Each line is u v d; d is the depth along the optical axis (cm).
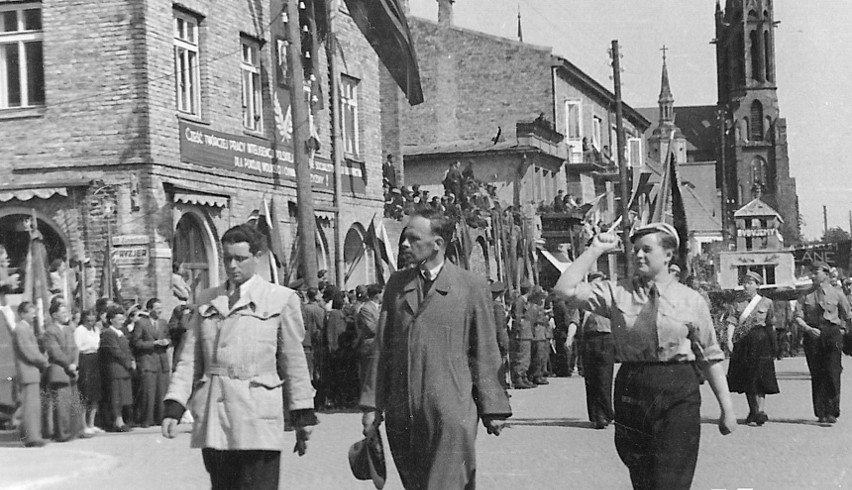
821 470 1028
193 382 659
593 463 1072
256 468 641
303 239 1919
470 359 654
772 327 1400
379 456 661
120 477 1044
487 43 4272
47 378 1336
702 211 5466
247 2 2316
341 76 2827
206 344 654
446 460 629
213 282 2134
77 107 1953
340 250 2533
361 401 661
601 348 1377
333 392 1703
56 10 1959
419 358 641
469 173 3262
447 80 4369
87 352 1435
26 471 1083
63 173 1950
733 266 4000
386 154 3597
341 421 1505
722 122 9700
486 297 659
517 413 1570
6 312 1343
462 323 649
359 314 1644
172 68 2020
